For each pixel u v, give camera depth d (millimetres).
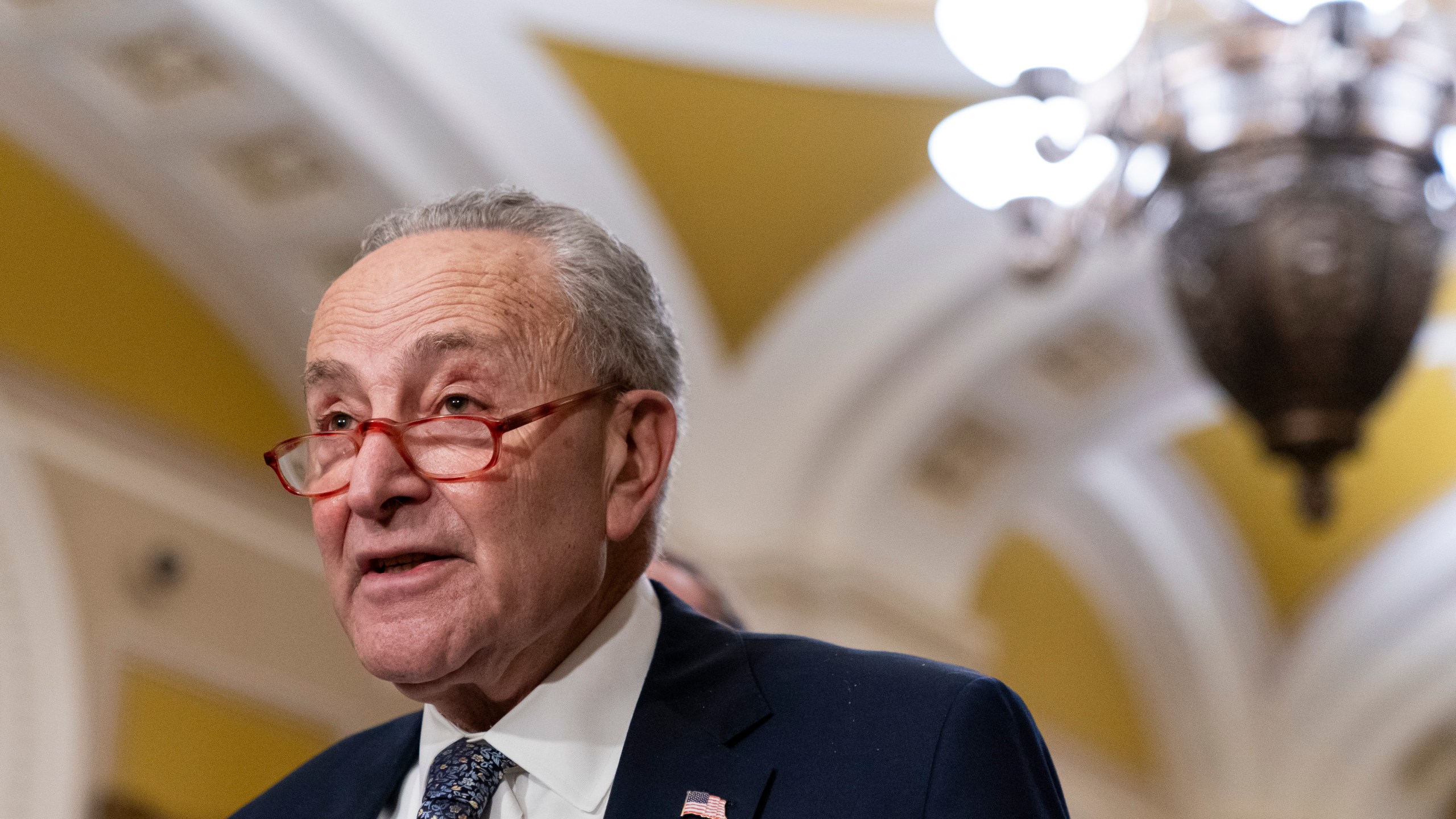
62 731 6027
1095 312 7723
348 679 7559
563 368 1599
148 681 6508
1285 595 11430
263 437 7395
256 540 7227
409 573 1495
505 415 1551
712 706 1542
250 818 1764
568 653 1585
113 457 6602
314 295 7039
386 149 6363
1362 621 11242
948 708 1476
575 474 1571
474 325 1559
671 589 2301
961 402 8023
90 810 6082
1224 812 11367
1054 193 5000
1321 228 4230
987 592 10320
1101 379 8281
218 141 6355
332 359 1571
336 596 1553
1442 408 10156
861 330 7711
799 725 1505
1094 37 4383
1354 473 10711
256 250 6867
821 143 7340
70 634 6176
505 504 1511
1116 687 11461
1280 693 11539
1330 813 11352
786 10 7043
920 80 7164
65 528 6277
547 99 6848
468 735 1602
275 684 7105
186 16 5707
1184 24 6660
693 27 6918
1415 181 4402
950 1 4508
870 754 1453
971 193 5000
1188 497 10906
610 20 6785
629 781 1472
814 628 7664
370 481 1489
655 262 7410
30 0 5793
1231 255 4324
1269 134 4395
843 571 7699
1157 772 11578
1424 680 11211
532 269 1627
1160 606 11234
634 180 7227
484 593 1492
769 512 7730
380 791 1691
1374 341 4242
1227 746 11430
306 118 6137
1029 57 4434
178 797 6512
